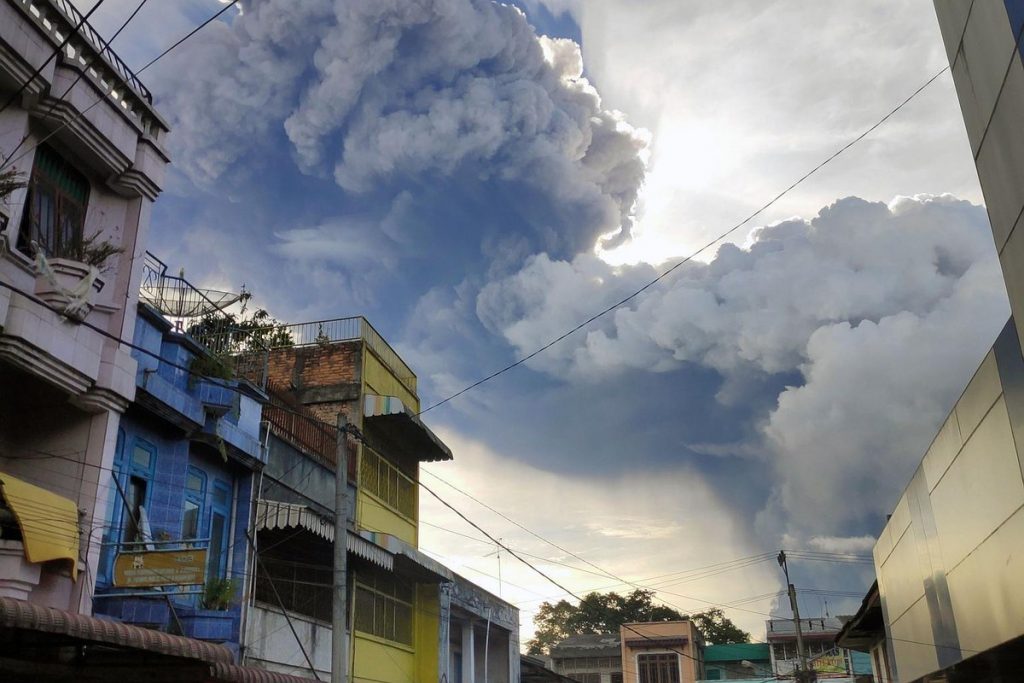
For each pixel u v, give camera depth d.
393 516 24.61
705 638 68.88
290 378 23.44
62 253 12.41
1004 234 9.75
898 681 21.02
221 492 15.98
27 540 10.50
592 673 52.88
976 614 13.28
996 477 11.94
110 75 13.34
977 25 9.93
